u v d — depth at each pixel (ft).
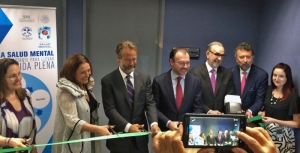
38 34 10.21
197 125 3.59
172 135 3.14
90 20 12.80
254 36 13.99
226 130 3.61
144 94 9.54
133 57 9.07
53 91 10.74
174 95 9.88
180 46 13.46
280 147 10.23
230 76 10.68
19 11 9.80
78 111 8.00
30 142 8.03
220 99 10.43
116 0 12.92
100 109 13.58
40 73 10.41
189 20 13.35
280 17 12.19
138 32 13.34
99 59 13.19
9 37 9.72
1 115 7.45
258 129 3.22
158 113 9.71
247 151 3.53
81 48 12.43
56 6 11.98
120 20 13.10
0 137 7.22
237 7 13.66
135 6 13.12
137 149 9.51
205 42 13.64
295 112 10.16
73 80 8.05
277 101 10.32
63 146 8.06
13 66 7.55
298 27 10.98
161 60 13.38
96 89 13.38
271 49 12.90
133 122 9.39
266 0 13.33
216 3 13.46
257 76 10.82
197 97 9.97
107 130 7.75
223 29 13.70
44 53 10.41
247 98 10.84
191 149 3.71
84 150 8.23
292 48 11.34
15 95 7.82
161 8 13.14
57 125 8.13
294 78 11.22
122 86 9.32
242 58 10.61
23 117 7.80
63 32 12.18
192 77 10.00
